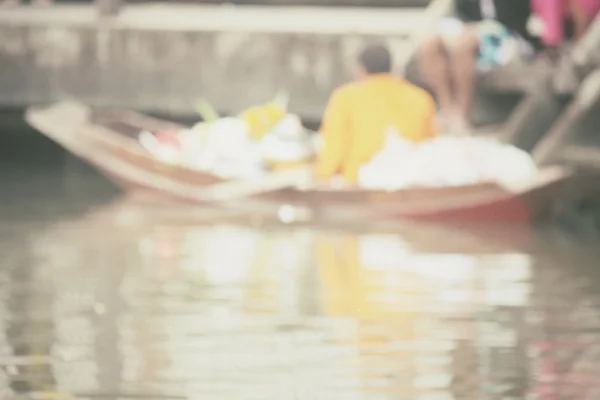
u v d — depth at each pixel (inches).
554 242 520.4
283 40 751.7
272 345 334.0
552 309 380.5
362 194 593.3
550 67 658.8
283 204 609.0
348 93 604.1
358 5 854.5
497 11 705.6
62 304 384.8
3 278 427.8
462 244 513.3
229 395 288.7
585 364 315.6
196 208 626.2
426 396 288.2
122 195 676.7
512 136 660.7
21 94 763.4
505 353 326.6
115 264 458.0
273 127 629.9
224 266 455.5
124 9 800.3
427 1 849.5
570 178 569.3
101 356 322.0
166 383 297.7
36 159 866.8
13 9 792.3
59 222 569.9
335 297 398.0
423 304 387.9
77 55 761.0
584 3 681.0
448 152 585.6
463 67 672.4
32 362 315.3
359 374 305.6
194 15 797.9
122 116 718.5
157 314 371.6
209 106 758.5
